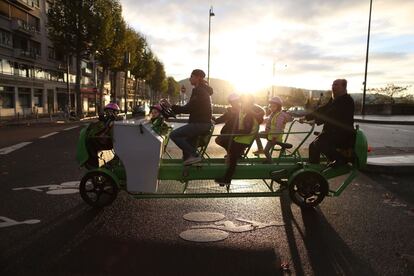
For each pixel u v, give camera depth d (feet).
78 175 27.86
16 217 18.20
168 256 13.96
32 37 148.05
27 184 24.93
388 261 13.74
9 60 131.34
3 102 128.36
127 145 18.43
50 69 165.58
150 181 18.62
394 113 171.32
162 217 18.39
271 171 19.99
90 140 19.90
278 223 17.70
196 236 15.94
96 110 166.61
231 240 15.55
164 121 20.97
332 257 14.05
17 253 14.10
